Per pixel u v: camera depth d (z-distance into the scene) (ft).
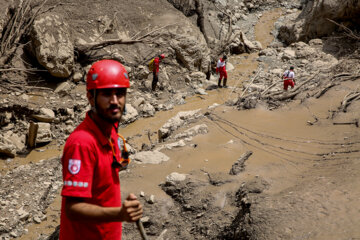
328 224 11.20
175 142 24.85
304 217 12.10
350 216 11.37
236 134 25.14
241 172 19.33
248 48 66.39
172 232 17.56
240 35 67.00
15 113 37.60
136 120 42.60
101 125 6.63
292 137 23.45
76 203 6.01
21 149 35.40
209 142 24.53
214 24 71.51
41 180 30.04
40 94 41.70
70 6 51.24
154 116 43.62
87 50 47.52
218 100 47.78
